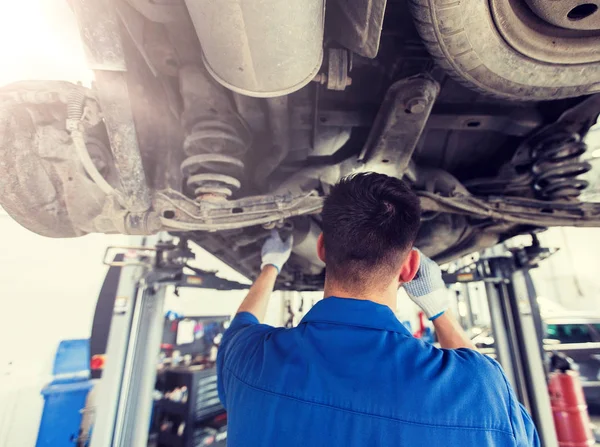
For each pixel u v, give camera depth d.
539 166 1.47
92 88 1.11
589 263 7.77
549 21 0.80
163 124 1.40
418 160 1.75
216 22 0.71
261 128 1.39
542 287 8.09
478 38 0.81
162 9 0.94
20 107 1.18
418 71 1.11
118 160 1.09
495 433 0.44
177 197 1.26
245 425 0.52
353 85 1.33
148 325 2.99
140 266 3.04
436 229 1.97
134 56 1.13
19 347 4.12
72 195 1.27
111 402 2.77
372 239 0.55
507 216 1.43
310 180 1.51
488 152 1.75
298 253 2.08
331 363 0.50
